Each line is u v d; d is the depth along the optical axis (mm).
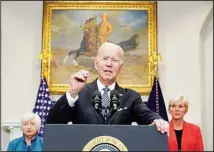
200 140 4020
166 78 6977
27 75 7012
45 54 6816
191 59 7047
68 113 2264
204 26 7219
